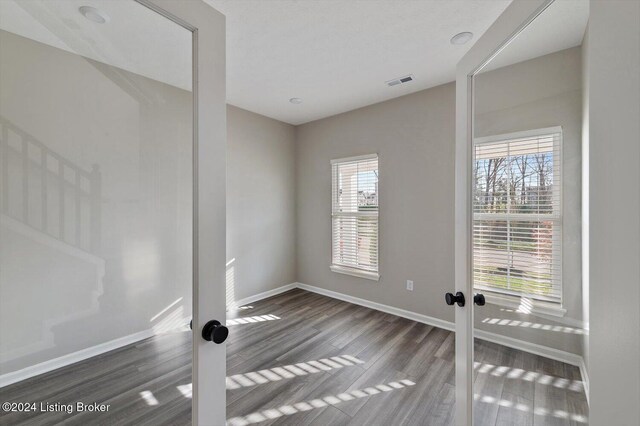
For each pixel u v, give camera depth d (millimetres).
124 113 906
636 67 474
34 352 828
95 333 918
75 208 854
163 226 907
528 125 1093
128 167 922
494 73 1170
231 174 3434
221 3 1627
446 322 2822
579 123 868
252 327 2877
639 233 474
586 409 790
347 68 2451
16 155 750
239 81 2717
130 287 945
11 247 762
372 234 3414
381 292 3330
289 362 2215
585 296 753
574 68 895
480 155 1225
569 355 923
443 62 2354
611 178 538
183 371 939
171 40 888
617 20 514
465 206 1239
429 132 2893
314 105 3391
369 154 3371
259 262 3766
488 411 1193
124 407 945
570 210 924
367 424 1579
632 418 492
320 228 3977
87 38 840
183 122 894
